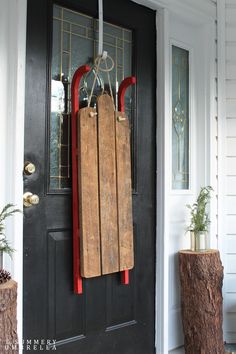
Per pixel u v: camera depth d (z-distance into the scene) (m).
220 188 2.76
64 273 2.04
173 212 2.59
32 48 1.94
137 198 2.38
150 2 2.42
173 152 2.65
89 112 2.05
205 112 2.75
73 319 2.07
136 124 2.39
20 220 1.84
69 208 2.07
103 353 2.20
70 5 2.10
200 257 2.37
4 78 1.82
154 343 2.44
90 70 2.19
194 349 2.38
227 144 2.80
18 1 1.84
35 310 1.93
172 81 2.67
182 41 2.71
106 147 2.11
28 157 1.92
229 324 2.75
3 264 1.78
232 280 2.77
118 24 2.33
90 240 2.02
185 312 2.41
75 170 2.03
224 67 2.81
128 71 2.38
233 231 2.79
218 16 2.81
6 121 1.83
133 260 2.21
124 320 2.30
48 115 2.00
